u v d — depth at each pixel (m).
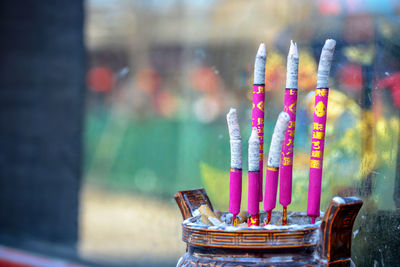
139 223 2.32
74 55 3.04
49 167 3.13
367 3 1.05
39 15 3.14
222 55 1.85
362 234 0.97
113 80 2.91
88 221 2.81
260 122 0.79
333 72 1.06
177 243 2.00
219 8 1.97
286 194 0.75
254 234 0.67
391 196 0.95
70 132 3.05
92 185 2.87
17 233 3.18
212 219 0.77
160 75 2.58
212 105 1.86
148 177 2.42
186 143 2.11
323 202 1.05
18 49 3.23
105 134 2.88
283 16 1.33
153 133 2.54
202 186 1.65
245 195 1.25
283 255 0.67
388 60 0.99
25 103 3.22
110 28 2.89
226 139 1.57
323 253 0.66
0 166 3.35
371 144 0.99
